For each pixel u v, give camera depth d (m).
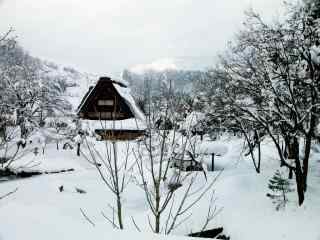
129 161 21.72
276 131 14.04
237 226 12.37
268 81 13.15
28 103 32.50
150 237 3.61
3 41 8.67
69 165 23.94
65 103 41.53
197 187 16.31
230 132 19.86
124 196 17.03
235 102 15.15
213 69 18.27
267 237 11.49
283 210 12.69
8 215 4.01
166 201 6.93
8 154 22.03
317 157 18.30
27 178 20.59
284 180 13.39
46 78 47.03
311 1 12.07
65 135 31.48
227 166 21.11
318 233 10.85
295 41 12.47
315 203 12.62
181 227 12.38
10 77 32.12
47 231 3.58
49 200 16.22
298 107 13.00
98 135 30.31
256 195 14.29
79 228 3.73
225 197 14.55
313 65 12.57
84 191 17.97
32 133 29.14
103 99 41.62
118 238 3.53
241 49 15.25
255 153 22.30
